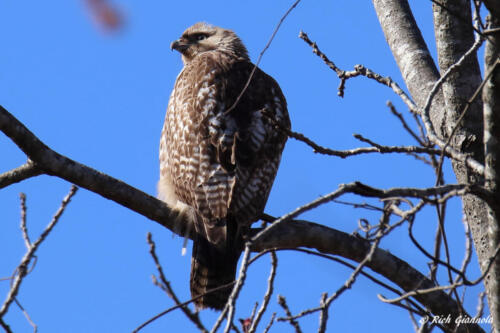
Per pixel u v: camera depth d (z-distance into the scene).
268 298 7.25
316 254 7.21
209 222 9.95
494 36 6.48
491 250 7.17
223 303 9.83
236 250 9.91
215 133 10.54
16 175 9.01
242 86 11.33
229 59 12.13
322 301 7.01
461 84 8.81
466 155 6.88
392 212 7.56
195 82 11.37
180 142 10.66
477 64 8.94
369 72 9.40
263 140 10.68
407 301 7.61
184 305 6.48
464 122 8.73
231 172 10.18
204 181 10.16
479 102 8.77
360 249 9.05
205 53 12.95
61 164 8.96
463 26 8.95
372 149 7.14
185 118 10.84
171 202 11.01
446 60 8.97
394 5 11.03
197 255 9.90
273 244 9.02
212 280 9.81
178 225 9.90
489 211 6.99
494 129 6.69
